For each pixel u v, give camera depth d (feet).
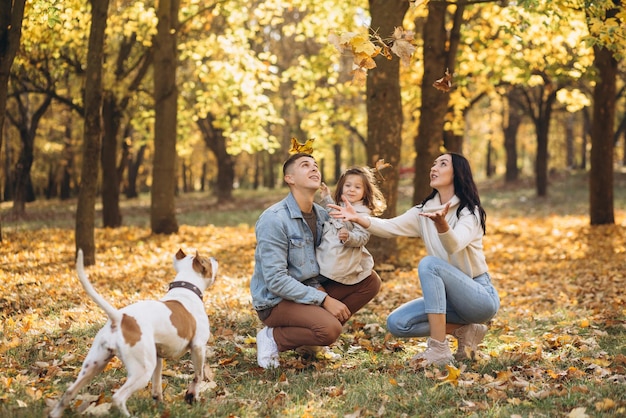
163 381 15.10
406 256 42.14
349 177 17.62
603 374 15.48
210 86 58.03
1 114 32.30
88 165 34.19
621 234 47.73
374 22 34.12
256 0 71.00
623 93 93.40
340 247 16.92
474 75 59.16
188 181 210.18
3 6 31.37
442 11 46.70
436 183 16.69
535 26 41.60
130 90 58.08
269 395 14.30
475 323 17.04
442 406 13.61
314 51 94.43
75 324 21.33
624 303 24.73
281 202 17.07
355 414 12.96
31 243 43.47
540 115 94.73
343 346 19.20
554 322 22.63
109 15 52.06
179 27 51.96
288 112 115.44
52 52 51.34
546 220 64.90
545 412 13.03
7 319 21.56
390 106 34.63
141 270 34.50
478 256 16.90
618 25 25.76
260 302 16.88
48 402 13.10
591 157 53.26
